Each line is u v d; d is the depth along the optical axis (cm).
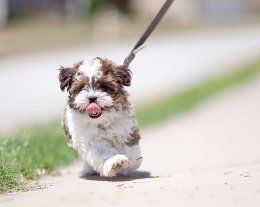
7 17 5722
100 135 858
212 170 912
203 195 683
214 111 2181
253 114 2000
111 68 837
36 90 2767
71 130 875
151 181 798
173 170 984
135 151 873
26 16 5903
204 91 2784
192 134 1620
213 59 3912
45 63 3619
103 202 670
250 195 681
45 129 1373
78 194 728
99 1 6072
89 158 861
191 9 6638
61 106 2333
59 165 1112
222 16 6925
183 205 638
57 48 4319
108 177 869
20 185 841
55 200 700
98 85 827
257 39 4934
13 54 4012
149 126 1875
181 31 5659
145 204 648
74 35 5103
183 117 2091
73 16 6056
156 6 6494
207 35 5306
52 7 6081
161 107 2305
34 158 1048
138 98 2631
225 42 4781
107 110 827
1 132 1597
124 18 6219
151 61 3797
